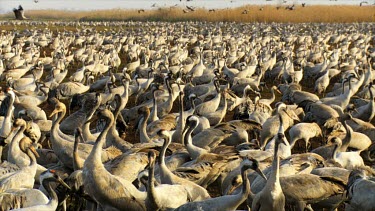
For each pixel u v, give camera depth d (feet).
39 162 41.09
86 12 382.42
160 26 253.44
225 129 46.85
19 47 128.06
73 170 38.14
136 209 32.50
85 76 90.27
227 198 30.71
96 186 31.89
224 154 38.96
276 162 30.73
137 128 54.75
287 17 295.48
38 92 69.36
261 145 49.65
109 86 65.98
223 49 129.49
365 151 50.83
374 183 31.24
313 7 306.96
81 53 122.21
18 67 96.73
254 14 297.33
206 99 61.62
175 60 110.42
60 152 39.55
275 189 30.48
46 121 51.42
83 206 36.83
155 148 40.19
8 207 31.01
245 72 87.71
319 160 37.27
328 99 63.62
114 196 32.04
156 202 31.58
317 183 32.45
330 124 52.29
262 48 139.03
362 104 63.26
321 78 80.23
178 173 36.17
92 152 32.40
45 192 33.76
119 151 40.60
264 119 55.26
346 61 111.34
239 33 194.80
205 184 37.42
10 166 37.68
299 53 124.57
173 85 70.90
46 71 101.96
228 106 62.03
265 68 95.81
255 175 35.19
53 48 152.46
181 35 181.57
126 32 202.18
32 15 394.93
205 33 204.23
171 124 50.55
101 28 254.27
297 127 49.80
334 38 180.96
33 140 47.34
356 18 298.76
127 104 72.59
